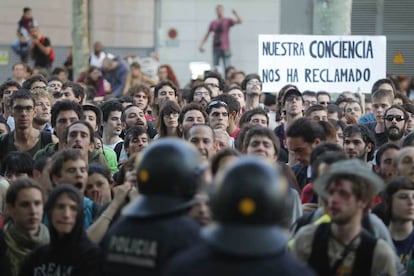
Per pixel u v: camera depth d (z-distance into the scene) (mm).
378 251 10938
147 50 54000
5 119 22125
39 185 13430
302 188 14953
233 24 50500
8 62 52625
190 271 7898
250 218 7973
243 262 7883
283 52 26578
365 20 43219
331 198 10977
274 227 8062
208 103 22203
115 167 19016
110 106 21438
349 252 10977
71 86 24812
